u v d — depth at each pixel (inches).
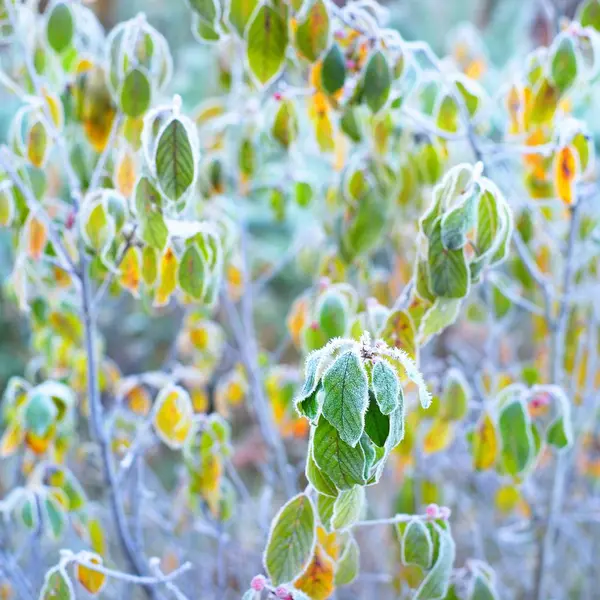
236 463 60.6
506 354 49.9
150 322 73.9
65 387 43.2
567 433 41.7
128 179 41.9
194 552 50.4
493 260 39.3
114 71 41.8
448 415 43.3
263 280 49.8
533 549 49.9
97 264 42.1
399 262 46.6
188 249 40.1
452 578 41.4
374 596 49.8
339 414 35.9
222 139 46.5
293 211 68.9
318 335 42.1
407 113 42.6
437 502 45.9
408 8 85.3
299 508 38.3
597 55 41.5
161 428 42.3
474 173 38.3
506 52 78.1
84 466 50.5
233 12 40.6
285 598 38.1
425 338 39.7
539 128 43.2
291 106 43.4
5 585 46.9
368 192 43.4
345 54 42.7
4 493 49.1
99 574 40.5
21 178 43.3
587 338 46.7
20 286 42.9
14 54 45.6
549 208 46.6
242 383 48.1
